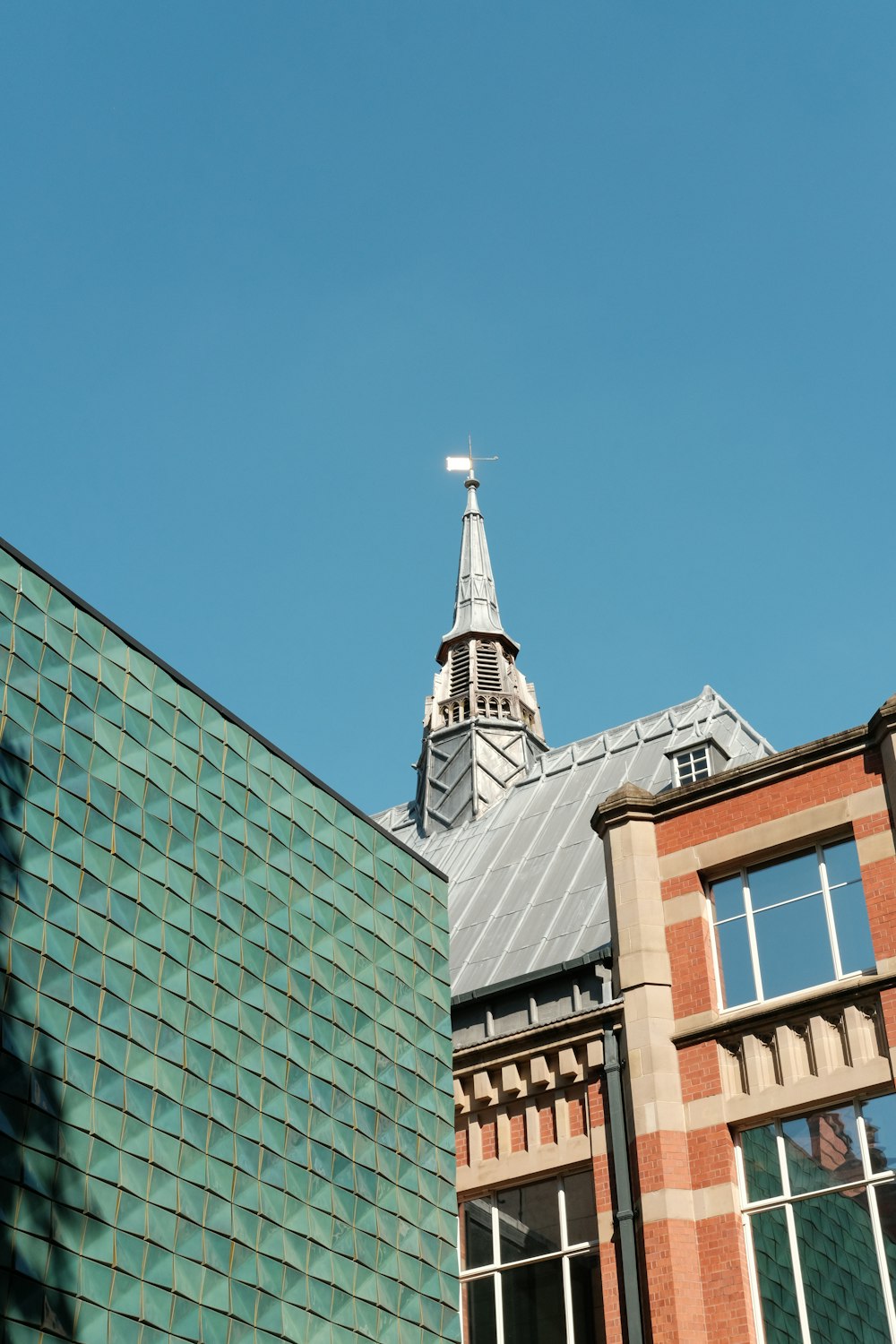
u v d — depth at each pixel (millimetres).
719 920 26984
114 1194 19828
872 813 25984
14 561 22234
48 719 21797
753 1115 24922
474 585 56781
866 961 25266
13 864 20422
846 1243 23547
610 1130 26500
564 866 36031
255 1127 22266
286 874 24750
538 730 51906
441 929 27734
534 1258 26469
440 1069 26250
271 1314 21203
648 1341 24078
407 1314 23359
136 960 21562
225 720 24828
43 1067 19656
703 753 35688
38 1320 18375
